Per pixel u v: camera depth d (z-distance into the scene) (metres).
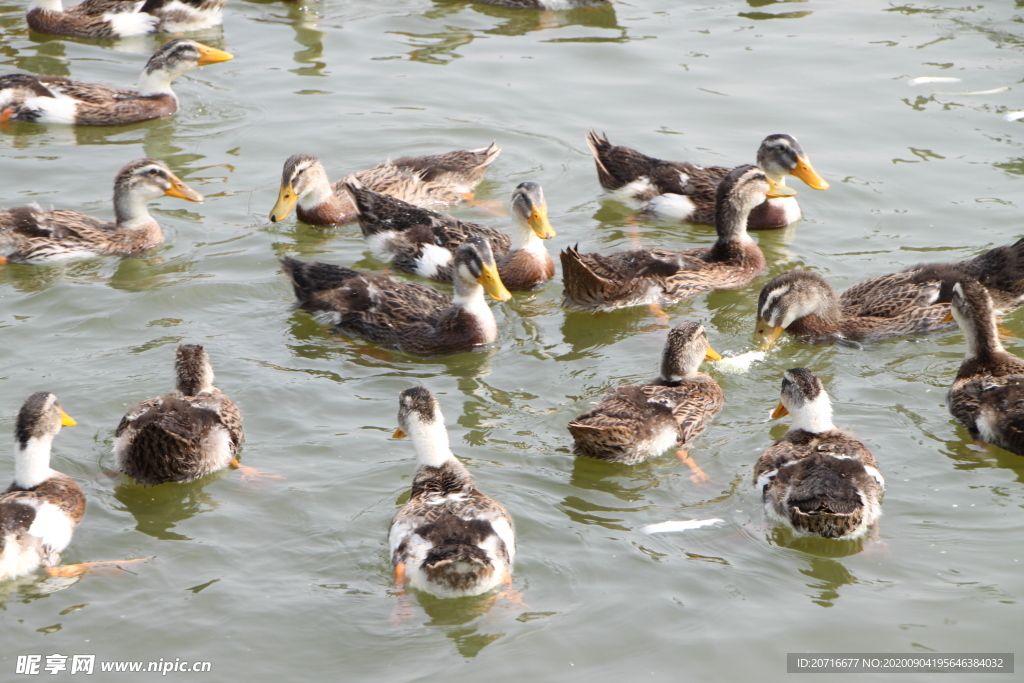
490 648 9.78
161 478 12.00
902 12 27.58
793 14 27.69
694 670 9.52
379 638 9.91
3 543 10.29
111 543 11.10
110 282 16.88
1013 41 25.62
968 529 11.30
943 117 22.28
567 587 10.51
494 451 12.88
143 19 26.33
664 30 26.91
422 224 18.00
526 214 17.08
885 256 17.84
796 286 15.32
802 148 20.02
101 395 13.79
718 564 10.84
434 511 10.61
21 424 11.36
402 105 23.19
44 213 17.48
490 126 22.38
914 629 9.93
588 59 25.31
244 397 14.00
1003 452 12.75
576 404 14.00
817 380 12.39
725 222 17.53
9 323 15.51
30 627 9.95
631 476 12.37
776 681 9.40
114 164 20.67
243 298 16.69
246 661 9.65
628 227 19.27
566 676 9.48
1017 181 19.88
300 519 11.55
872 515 11.25
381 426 13.47
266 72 24.67
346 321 15.90
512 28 27.14
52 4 26.22
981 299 13.78
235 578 10.65
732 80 24.14
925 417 13.55
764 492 11.62
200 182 20.23
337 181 19.91
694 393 13.47
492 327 15.66
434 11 28.17
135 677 9.45
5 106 22.03
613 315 16.61
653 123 22.33
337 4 28.64
